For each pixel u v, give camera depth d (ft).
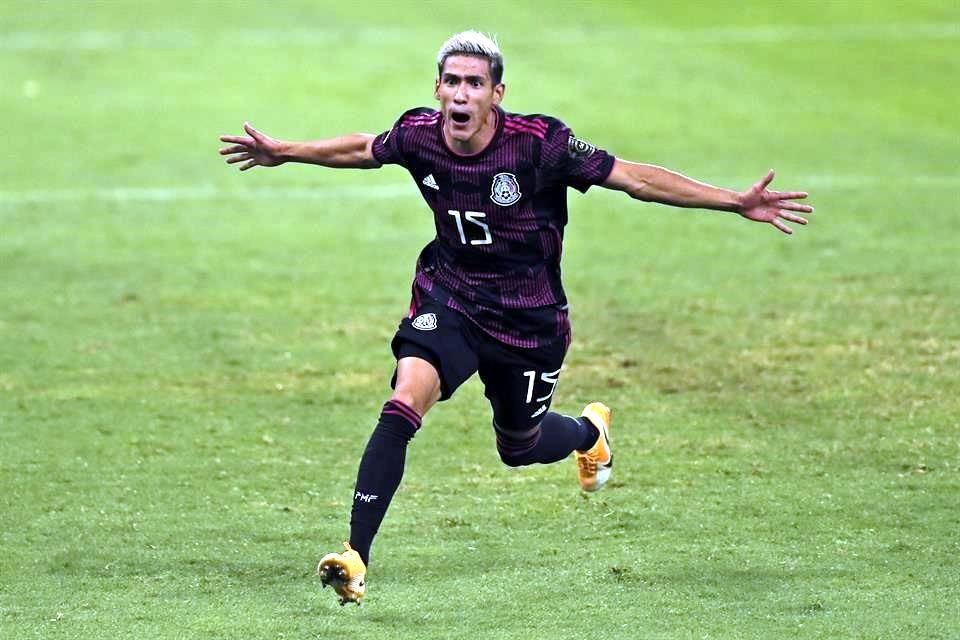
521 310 63.82
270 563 69.97
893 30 243.40
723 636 59.52
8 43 229.66
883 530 73.20
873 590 65.16
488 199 61.77
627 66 219.61
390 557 70.44
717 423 91.81
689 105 201.05
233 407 96.07
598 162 61.62
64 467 83.97
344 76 211.82
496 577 67.67
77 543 72.49
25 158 174.40
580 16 249.34
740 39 236.84
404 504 78.28
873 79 216.54
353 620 62.34
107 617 62.80
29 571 68.74
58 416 93.56
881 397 96.37
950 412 92.89
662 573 67.72
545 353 65.16
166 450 87.40
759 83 213.05
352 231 148.15
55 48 227.20
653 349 108.88
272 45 229.25
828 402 95.61
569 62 220.64
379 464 60.08
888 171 171.94
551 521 75.41
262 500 79.15
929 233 145.18
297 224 150.61
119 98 201.57
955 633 59.52
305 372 104.06
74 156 175.83
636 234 147.02
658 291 125.80
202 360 106.73
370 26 241.14
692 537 72.74
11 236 144.15
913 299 121.60
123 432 90.58
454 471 83.82
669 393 98.48
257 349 109.60
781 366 103.91
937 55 229.25
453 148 61.87
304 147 65.82
